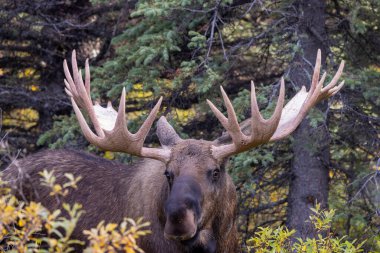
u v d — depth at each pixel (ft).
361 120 86.84
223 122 52.19
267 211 94.79
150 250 55.16
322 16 87.40
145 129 53.06
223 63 86.22
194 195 49.03
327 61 89.15
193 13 85.97
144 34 84.64
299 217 86.28
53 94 104.27
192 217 48.24
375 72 83.15
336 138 85.15
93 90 86.63
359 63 89.86
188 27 87.66
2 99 102.99
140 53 80.79
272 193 92.79
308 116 79.77
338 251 55.47
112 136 52.95
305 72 85.20
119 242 38.22
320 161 87.45
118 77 86.74
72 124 86.94
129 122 86.28
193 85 87.25
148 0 84.02
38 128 106.63
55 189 37.60
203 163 51.34
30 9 104.63
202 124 91.61
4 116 105.60
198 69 85.66
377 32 88.79
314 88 54.85
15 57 107.24
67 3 108.68
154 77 83.66
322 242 55.26
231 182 54.95
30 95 103.45
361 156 90.63
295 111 57.06
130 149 53.06
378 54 90.17
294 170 87.76
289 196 88.38
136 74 83.66
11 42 106.93
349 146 88.63
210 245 53.47
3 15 103.55
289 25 87.04
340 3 90.84
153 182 55.67
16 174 62.69
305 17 86.28
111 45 104.01
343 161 90.84
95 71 86.74
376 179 82.48
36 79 107.76
